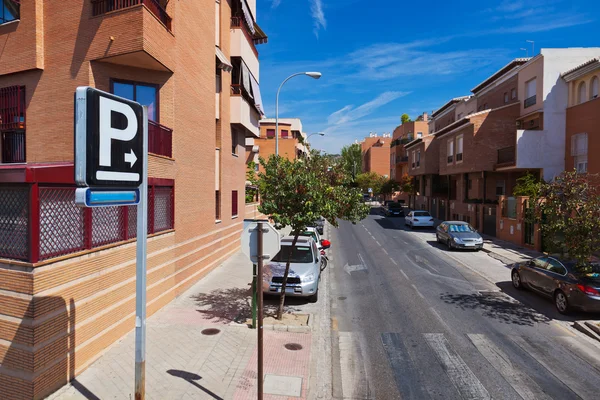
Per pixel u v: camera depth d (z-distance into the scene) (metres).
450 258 18.64
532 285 11.83
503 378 6.83
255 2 20.73
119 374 6.43
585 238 9.65
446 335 8.88
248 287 12.24
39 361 5.51
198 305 10.28
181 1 11.12
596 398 6.20
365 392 6.37
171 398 5.77
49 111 10.02
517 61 28.06
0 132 10.79
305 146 55.03
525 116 25.48
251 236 5.64
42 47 10.04
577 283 9.92
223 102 15.95
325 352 7.93
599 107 20.27
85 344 6.58
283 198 8.65
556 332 9.08
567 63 23.42
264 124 51.94
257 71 21.25
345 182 10.06
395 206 43.59
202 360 7.05
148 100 10.50
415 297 12.00
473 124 27.58
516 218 22.44
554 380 6.77
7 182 5.43
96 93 4.32
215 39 14.70
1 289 5.54
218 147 15.71
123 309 7.89
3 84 10.43
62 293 6.00
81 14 9.70
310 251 11.95
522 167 23.73
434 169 41.47
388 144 85.12
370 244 23.19
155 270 9.58
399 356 7.75
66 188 6.09
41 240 5.61
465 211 30.73
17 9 10.18
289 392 6.11
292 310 10.39
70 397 5.68
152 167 9.45
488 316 10.21
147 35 9.17
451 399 6.16
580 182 10.10
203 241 13.45
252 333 8.41
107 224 7.43
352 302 11.50
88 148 4.24
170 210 10.71
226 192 16.78
